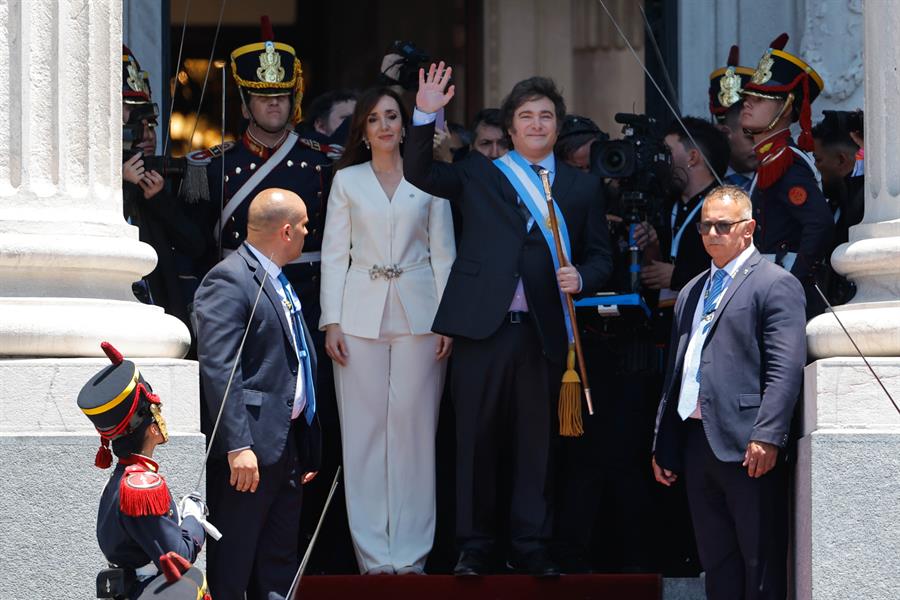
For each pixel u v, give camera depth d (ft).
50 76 89.40
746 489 89.15
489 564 97.60
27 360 84.74
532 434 97.60
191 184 104.12
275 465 88.79
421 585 95.66
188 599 73.05
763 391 89.51
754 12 127.75
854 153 106.73
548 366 97.50
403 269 100.27
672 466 92.02
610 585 94.99
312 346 91.61
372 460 100.12
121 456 75.51
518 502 97.50
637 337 101.50
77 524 82.84
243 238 104.37
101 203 90.12
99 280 89.04
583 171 102.22
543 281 97.66
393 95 101.09
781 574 89.92
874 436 85.81
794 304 89.76
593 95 151.12
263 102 104.12
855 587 85.46
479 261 97.96
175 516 75.31
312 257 104.01
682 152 106.93
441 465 105.81
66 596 82.64
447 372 104.63
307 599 95.40
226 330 87.61
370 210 100.22
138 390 75.51
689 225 104.63
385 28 164.55
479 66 158.20
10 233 87.61
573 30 152.25
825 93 120.67
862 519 85.61
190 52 156.76
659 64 133.59
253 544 88.48
